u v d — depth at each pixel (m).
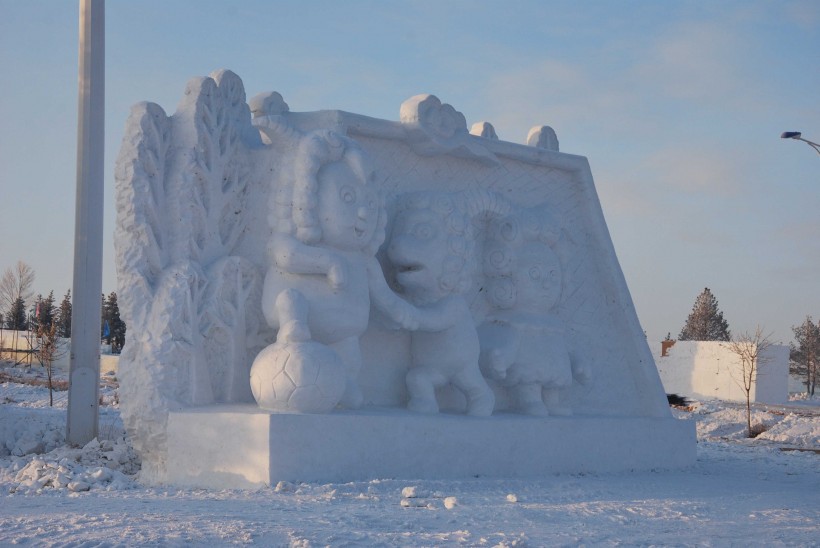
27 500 7.68
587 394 13.11
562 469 11.55
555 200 13.41
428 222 11.03
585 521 7.30
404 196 11.40
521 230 12.12
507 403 12.14
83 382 12.59
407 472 9.75
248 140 10.72
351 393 10.02
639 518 7.64
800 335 57.97
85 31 12.89
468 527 6.69
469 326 11.08
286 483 8.38
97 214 12.83
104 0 13.07
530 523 7.03
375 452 9.45
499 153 12.63
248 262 10.17
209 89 10.27
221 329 9.88
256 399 9.26
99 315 12.78
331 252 9.82
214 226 10.14
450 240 11.04
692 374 38.84
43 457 11.18
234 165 10.45
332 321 9.79
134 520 6.26
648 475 12.14
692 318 64.50
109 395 25.62
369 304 10.27
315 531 6.07
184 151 10.04
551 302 12.16
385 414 9.86
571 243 13.45
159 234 9.78
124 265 9.63
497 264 11.94
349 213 9.97
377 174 10.67
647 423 12.85
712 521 7.59
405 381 11.05
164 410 9.35
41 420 14.23
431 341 11.00
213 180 10.14
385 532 6.22
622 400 13.48
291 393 8.98
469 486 9.30
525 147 12.94
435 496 8.41
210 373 9.80
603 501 8.84
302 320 9.44
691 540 6.51
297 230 9.88
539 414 11.77
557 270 12.22
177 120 10.17
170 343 9.41
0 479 9.44
